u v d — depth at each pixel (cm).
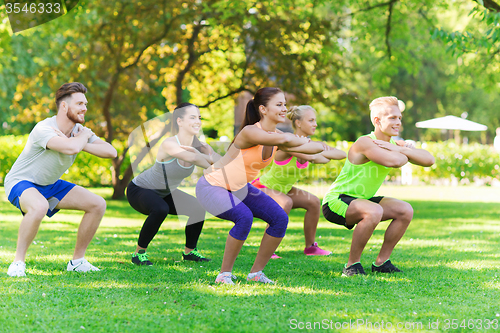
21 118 1288
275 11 957
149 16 1048
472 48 727
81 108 358
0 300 273
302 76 1022
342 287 324
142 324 240
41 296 284
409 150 366
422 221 776
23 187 350
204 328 235
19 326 232
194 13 1012
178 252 477
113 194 1206
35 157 352
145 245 407
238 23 975
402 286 328
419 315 258
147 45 1070
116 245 513
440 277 356
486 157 1761
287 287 322
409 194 1383
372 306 276
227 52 1106
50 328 232
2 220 737
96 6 1039
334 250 503
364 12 1119
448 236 601
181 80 1119
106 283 325
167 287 313
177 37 1070
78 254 369
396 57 1177
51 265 385
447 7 1095
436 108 3133
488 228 685
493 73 1112
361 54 1205
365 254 466
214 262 423
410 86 3058
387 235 379
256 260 344
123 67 1121
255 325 240
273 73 1053
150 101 1235
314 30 997
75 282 326
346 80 1115
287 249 511
